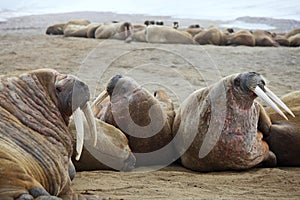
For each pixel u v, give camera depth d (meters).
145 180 12.26
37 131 9.15
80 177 12.35
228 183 12.15
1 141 8.45
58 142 9.34
